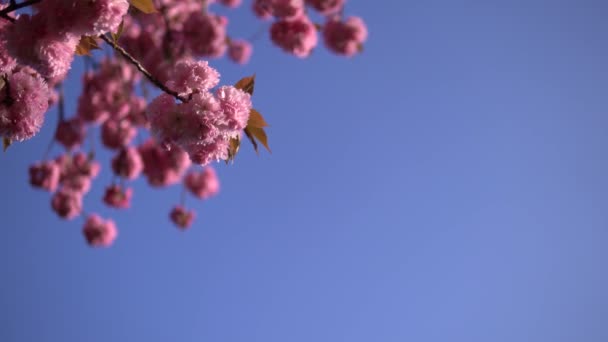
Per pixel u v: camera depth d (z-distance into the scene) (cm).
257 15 692
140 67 264
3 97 242
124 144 708
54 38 224
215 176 820
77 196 740
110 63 696
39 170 719
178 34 605
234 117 259
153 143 707
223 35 616
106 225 761
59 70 230
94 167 766
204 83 260
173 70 268
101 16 219
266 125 289
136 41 570
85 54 275
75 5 216
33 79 248
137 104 720
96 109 684
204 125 252
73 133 736
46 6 221
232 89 265
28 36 222
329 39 645
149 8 281
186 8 651
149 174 715
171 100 263
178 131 254
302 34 608
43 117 251
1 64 237
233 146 286
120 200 734
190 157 270
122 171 704
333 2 632
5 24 240
